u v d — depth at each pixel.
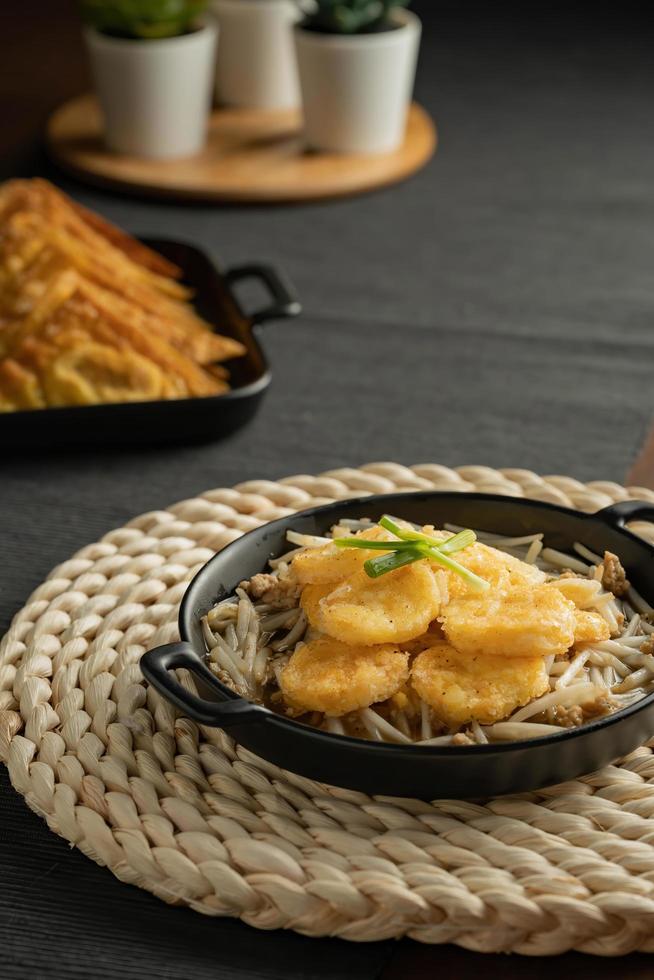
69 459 0.98
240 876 0.54
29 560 0.84
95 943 0.54
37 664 0.68
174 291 1.17
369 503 0.70
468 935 0.53
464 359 1.12
